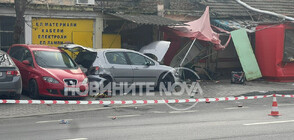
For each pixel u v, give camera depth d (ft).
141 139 27.09
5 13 59.26
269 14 74.02
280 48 68.80
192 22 66.28
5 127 31.60
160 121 34.65
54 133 29.09
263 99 51.98
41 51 48.67
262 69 70.95
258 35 71.31
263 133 29.35
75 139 27.02
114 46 67.72
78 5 64.34
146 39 70.13
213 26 71.31
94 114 38.91
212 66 75.72
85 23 65.46
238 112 40.34
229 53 77.56
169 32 64.75
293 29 69.46
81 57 53.93
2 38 59.88
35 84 45.21
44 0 61.52
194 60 72.28
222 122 34.14
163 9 70.74
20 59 48.91
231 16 76.84
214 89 59.26
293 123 33.65
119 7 67.31
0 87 41.45
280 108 43.45
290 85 65.51
